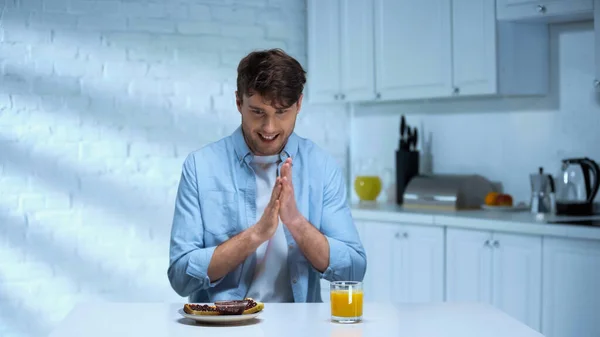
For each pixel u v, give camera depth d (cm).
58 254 462
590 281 353
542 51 443
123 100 476
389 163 534
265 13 511
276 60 217
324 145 547
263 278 234
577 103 434
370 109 546
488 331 193
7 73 453
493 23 425
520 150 462
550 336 372
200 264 225
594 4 385
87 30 468
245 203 239
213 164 240
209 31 495
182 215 237
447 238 423
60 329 194
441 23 451
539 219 390
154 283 481
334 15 507
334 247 231
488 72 428
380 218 462
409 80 469
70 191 465
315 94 522
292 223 226
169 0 485
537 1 409
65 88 464
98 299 471
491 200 454
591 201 409
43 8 459
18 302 456
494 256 397
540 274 375
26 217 457
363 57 493
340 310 201
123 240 475
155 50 482
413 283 444
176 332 191
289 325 198
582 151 432
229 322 199
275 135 226
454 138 499
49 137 461
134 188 478
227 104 500
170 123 486
